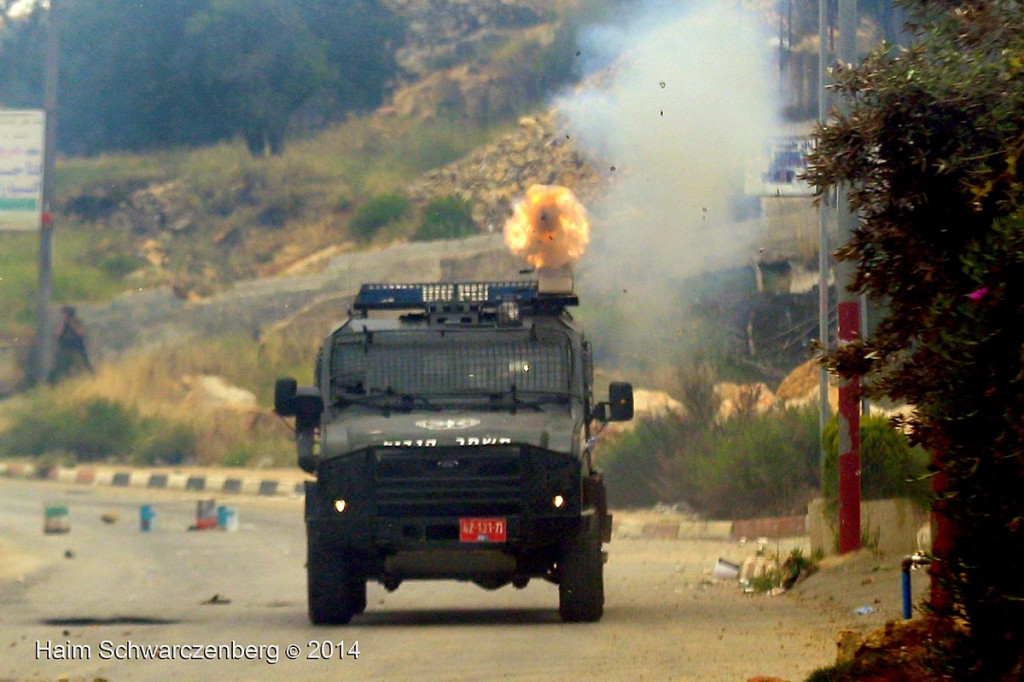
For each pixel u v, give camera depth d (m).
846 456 27.42
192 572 34.75
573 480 22.97
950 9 14.53
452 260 85.00
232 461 66.81
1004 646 11.32
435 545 22.88
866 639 14.73
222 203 102.25
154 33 105.75
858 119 14.15
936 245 13.47
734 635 21.30
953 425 11.10
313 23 109.44
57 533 45.09
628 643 20.56
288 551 40.12
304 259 94.88
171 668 19.28
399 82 118.19
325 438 23.62
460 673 18.06
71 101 109.50
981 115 13.56
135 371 77.88
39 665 19.70
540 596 30.58
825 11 33.44
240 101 106.69
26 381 78.88
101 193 104.31
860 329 26.16
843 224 26.16
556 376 24.86
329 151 109.12
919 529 27.44
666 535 42.75
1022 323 10.66
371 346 25.17
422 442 23.08
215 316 86.88
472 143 105.75
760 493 44.75
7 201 76.25
